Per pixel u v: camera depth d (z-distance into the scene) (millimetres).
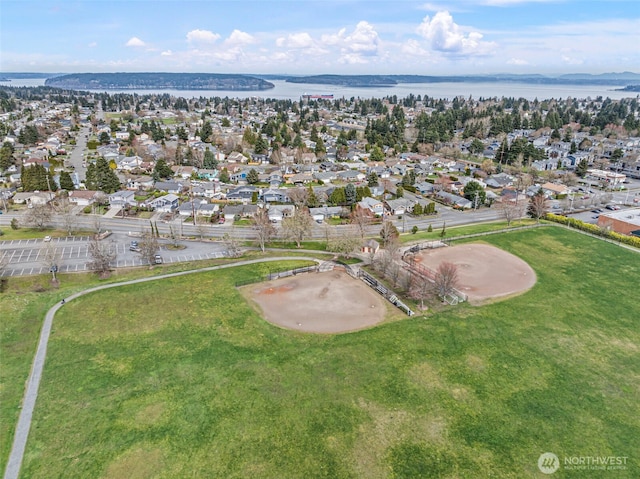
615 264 64625
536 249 70625
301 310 50531
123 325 46125
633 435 32750
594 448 31453
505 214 86625
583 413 34906
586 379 39094
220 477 28672
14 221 77125
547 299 53719
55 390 36219
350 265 64125
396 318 48938
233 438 31766
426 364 40625
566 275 60781
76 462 29531
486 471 29344
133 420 33250
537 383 38406
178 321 47156
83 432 32031
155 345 42750
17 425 32438
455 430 32844
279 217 90188
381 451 30859
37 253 65938
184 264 63031
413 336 45156
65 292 52969
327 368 39781
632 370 40594
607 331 46938
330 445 31297
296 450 30828
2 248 67562
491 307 51500
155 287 54906
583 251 69625
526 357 42062
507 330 46688
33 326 45500
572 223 83500
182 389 36719
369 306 51750
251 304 51531
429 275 59594
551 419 34156
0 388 36125
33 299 50781
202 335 44688
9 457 29750
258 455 30359
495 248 71125
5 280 56219
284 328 46500
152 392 36281
